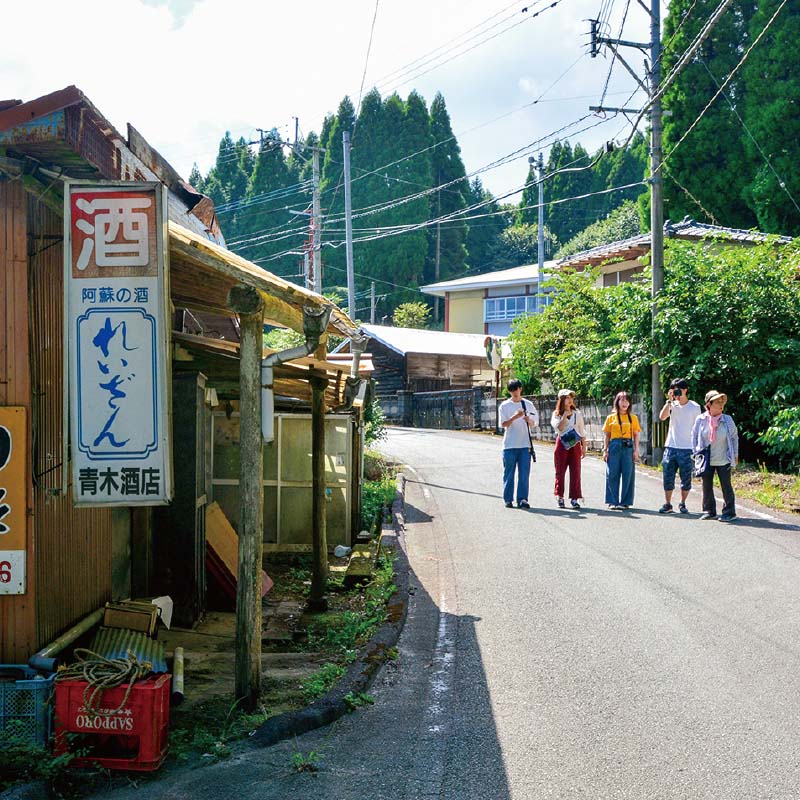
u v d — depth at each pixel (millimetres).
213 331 11586
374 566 9414
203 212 8844
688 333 17578
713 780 4348
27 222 5000
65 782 4355
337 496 11109
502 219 73812
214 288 6043
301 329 6617
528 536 10719
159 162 6977
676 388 12156
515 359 26797
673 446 12148
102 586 6340
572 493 12859
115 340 4781
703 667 6004
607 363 19219
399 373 38188
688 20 30281
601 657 6289
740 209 30297
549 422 24219
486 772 4500
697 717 5152
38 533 5078
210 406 9062
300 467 11008
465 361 39969
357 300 58250
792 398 16703
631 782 4352
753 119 28906
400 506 13211
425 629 7160
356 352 8203
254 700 5316
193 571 7609
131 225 4797
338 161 59156
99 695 4461
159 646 5879
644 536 10469
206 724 5141
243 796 4234
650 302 18391
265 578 8930
